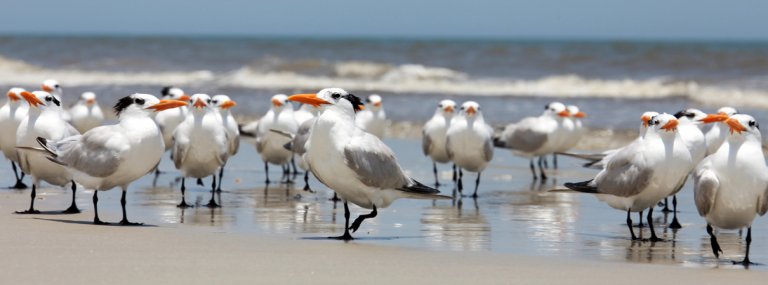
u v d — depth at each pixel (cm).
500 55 5772
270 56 6194
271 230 1382
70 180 1545
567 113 2283
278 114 2075
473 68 5309
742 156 1163
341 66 5116
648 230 1473
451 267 1068
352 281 975
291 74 5072
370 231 1397
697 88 4225
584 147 2788
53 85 2075
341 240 1291
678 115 1623
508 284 980
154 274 981
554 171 2359
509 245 1281
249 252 1136
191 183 2000
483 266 1080
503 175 2267
